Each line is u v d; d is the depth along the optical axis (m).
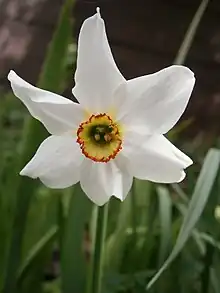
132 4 0.60
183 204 0.24
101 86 0.12
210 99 0.60
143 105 0.12
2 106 0.35
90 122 0.12
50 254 0.22
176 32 0.61
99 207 0.14
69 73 0.26
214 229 0.21
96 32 0.12
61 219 0.20
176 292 0.20
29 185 0.19
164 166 0.12
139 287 0.20
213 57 0.60
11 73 0.12
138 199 0.23
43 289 0.23
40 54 0.60
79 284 0.18
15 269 0.19
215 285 0.20
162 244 0.20
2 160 0.24
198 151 0.30
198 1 0.61
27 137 0.19
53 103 0.12
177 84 0.12
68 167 0.13
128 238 0.22
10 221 0.20
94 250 0.15
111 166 0.13
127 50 0.60
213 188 0.20
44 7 0.60
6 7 0.60
